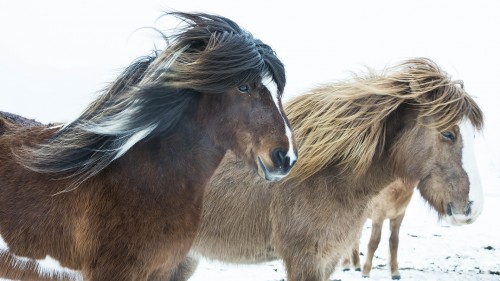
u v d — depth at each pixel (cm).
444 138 445
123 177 347
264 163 332
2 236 357
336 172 465
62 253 357
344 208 463
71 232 353
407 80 468
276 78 347
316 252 463
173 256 357
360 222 479
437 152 448
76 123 363
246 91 341
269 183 477
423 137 454
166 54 345
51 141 365
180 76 338
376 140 461
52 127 388
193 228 362
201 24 353
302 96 505
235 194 488
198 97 352
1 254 360
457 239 1197
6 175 363
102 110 358
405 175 466
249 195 486
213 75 332
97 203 345
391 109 459
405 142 461
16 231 356
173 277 534
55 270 362
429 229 1334
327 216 460
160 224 345
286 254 469
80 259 353
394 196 812
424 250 1071
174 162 352
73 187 349
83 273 352
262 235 488
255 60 337
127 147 340
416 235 1245
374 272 870
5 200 358
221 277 773
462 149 442
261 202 483
